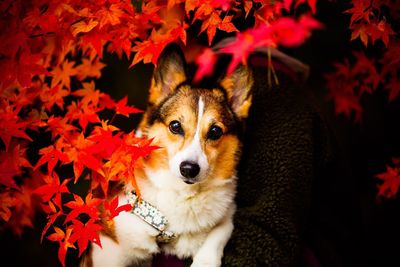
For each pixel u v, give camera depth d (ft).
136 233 7.91
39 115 8.22
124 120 12.07
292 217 7.78
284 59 9.21
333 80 12.61
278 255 7.41
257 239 7.52
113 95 12.46
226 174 8.50
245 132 8.75
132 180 7.44
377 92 13.52
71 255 11.24
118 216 7.95
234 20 9.04
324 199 9.02
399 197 13.52
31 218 10.40
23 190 9.61
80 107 8.71
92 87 9.11
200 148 8.18
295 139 8.05
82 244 7.37
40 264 11.98
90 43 8.05
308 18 7.18
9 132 7.55
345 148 14.34
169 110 8.59
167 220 8.07
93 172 8.20
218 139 8.45
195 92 8.75
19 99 8.05
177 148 8.31
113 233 7.98
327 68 14.08
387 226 13.55
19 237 11.67
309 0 7.80
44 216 11.64
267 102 8.55
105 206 7.39
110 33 7.86
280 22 7.02
